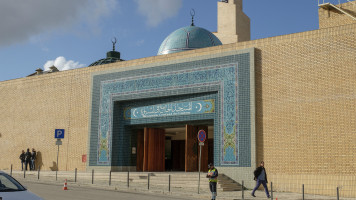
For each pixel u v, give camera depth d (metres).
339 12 20.62
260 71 19.66
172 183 19.59
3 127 31.25
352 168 16.69
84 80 26.86
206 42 28.70
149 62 23.77
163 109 22.84
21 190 8.18
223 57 20.70
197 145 22.25
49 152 27.91
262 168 16.03
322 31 18.27
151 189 17.94
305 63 18.50
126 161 24.16
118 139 24.33
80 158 25.98
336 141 17.23
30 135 29.38
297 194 17.11
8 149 30.58
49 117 28.42
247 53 19.92
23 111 30.22
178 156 29.23
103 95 25.08
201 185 18.75
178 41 28.77
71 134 26.81
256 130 19.20
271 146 18.78
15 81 31.28
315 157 17.62
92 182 19.97
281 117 18.75
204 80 21.14
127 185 19.09
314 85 18.11
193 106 21.69
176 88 22.09
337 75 17.59
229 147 19.83
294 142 18.23
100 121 24.88
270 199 15.29
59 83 28.33
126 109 24.45
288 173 18.19
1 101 31.84
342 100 17.33
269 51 19.59
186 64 21.94
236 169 19.42
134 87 23.78
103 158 24.25
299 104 18.38
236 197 15.75
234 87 20.09
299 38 18.84
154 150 23.72
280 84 19.00
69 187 17.95
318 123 17.78
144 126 24.03
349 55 17.42
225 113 20.20
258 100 19.45
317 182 17.39
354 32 17.42
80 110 26.67
